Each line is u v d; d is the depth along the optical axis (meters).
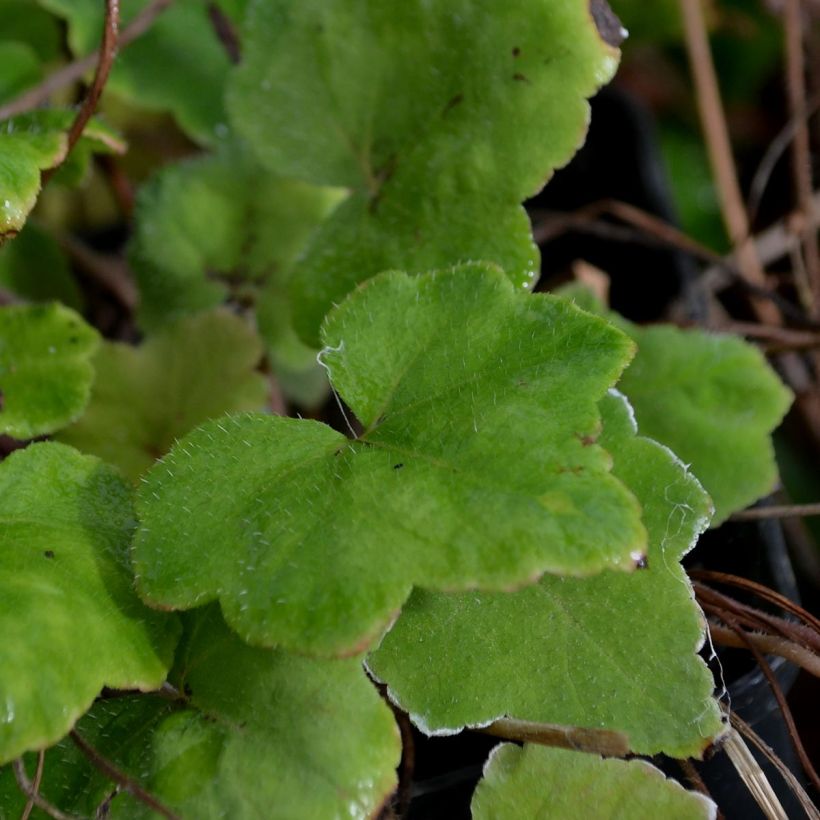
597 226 0.44
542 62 0.35
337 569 0.32
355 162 0.37
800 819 0.36
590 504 0.31
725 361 0.37
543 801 0.33
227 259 0.40
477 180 0.36
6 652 0.31
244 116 0.37
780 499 0.39
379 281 0.34
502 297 0.33
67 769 0.33
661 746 0.33
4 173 0.34
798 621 0.36
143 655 0.32
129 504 0.34
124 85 0.42
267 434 0.33
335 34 0.36
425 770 0.35
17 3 0.44
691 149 0.62
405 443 0.33
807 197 0.48
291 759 0.32
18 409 0.36
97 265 0.45
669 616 0.33
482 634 0.34
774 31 0.61
